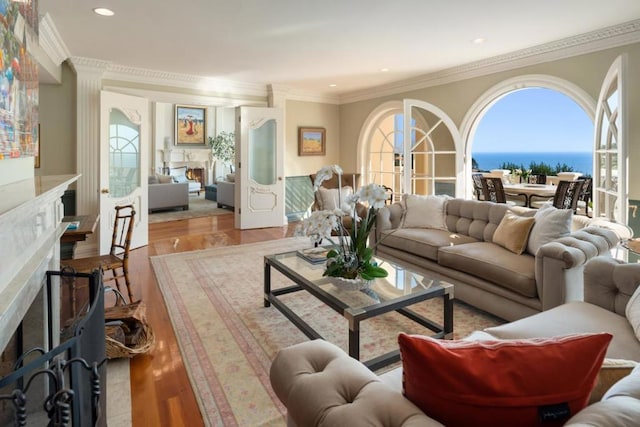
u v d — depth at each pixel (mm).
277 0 2947
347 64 4906
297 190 7055
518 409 796
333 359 1180
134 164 5004
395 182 6527
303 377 1090
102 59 4590
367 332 2643
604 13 3254
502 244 3092
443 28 3596
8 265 1176
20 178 1782
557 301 2332
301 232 2357
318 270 2727
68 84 4609
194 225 6676
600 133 3641
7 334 1152
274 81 5965
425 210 3922
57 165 4617
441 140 5496
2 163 1518
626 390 799
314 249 3238
